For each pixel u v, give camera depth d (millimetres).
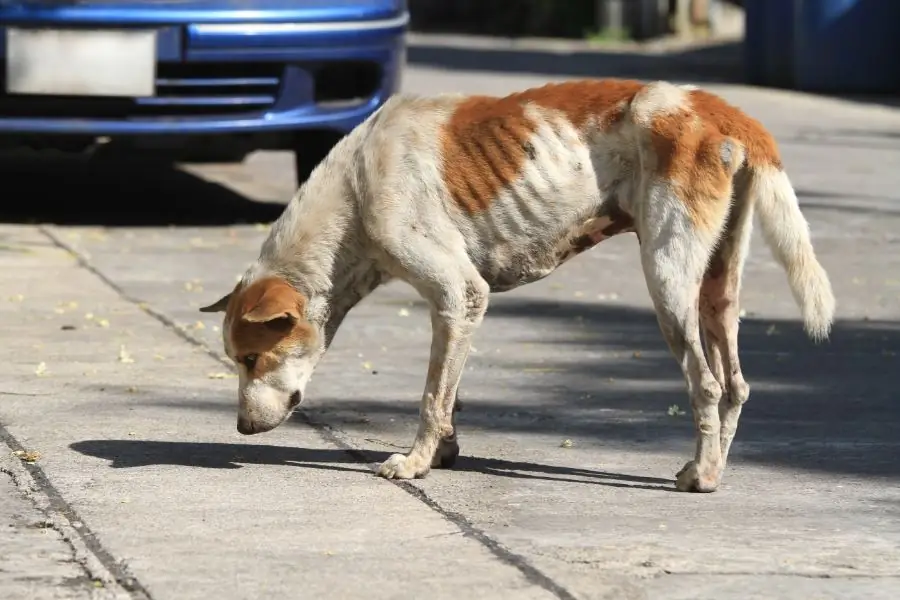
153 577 7410
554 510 8633
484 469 9484
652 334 13656
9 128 17172
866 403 11305
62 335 12852
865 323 14180
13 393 10984
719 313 9344
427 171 9109
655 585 7430
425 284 9125
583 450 9992
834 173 23016
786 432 10484
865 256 17297
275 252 9328
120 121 17328
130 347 12516
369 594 7238
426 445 9242
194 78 17391
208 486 8969
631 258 17406
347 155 9367
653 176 8938
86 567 7543
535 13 52750
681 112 8953
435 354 9195
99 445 9773
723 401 9344
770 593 7367
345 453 9805
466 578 7469
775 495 9023
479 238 9195
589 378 12016
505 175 9094
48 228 18031
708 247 8922
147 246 17078
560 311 14594
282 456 9688
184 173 23016
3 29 16922
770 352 13008
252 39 17266
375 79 18141
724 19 51000
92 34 17047
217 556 7730
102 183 21828
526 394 11469
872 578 7598
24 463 9328
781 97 32750
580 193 9125
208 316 13719
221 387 11359
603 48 46438
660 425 10648
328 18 17578
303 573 7504
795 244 8984
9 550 7762
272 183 22141
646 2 49625
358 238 9312
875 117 29844
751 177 9000
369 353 12664
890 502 8898
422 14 58062
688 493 9039
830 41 33375
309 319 9320
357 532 8164
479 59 40969
